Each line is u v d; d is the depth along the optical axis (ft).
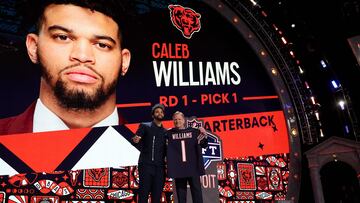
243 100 19.71
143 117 17.70
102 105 17.21
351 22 21.07
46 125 16.24
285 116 19.69
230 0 21.48
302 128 19.58
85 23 17.60
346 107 19.88
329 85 20.72
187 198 13.10
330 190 18.80
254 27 21.33
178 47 19.57
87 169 16.05
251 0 21.66
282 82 20.56
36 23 17.11
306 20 21.86
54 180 15.48
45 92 16.58
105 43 17.85
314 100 20.22
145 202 11.29
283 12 21.84
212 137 16.03
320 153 17.62
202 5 21.04
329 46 21.25
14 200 14.74
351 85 20.40
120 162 16.60
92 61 17.38
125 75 18.08
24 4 17.21
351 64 20.63
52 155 15.92
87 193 15.56
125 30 18.65
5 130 15.72
